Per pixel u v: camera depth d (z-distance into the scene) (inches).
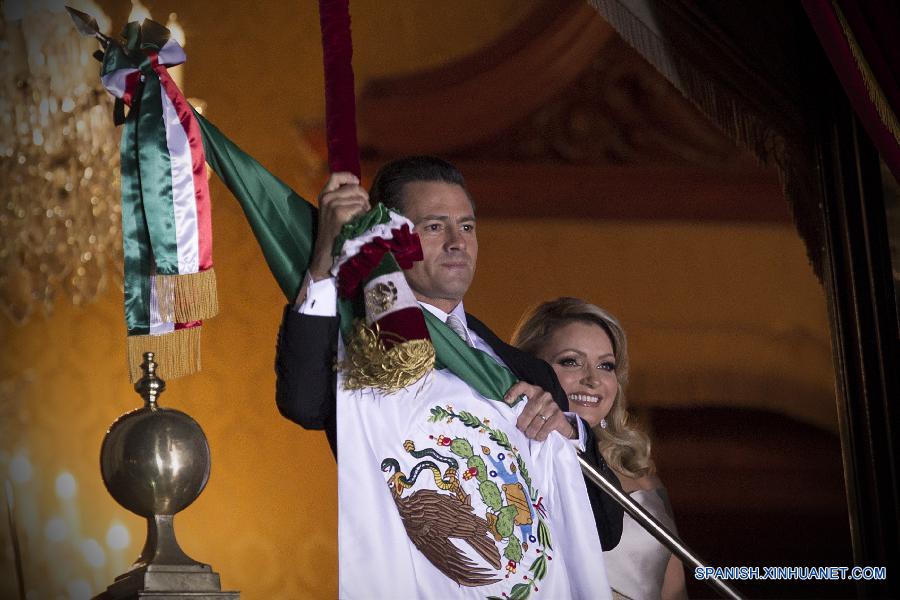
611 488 330.0
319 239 265.0
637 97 791.7
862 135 718.5
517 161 774.5
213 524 679.1
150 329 285.1
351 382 258.4
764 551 731.4
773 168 795.4
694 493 741.9
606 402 505.4
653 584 497.7
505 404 295.3
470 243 328.5
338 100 273.1
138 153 287.3
